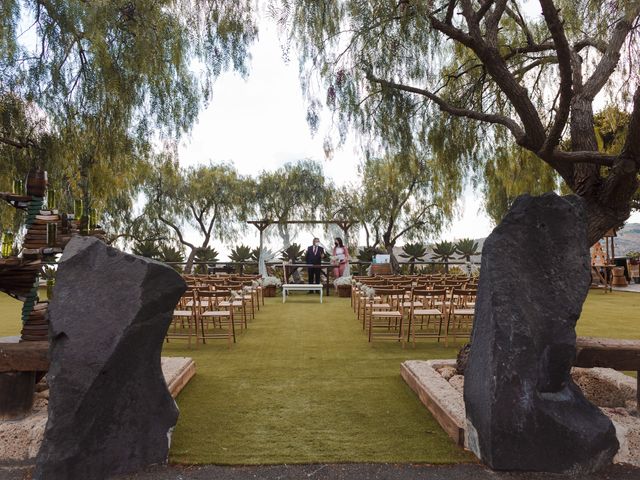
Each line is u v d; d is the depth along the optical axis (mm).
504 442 2674
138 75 4898
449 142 5695
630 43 4344
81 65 4859
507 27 5918
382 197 21984
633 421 3197
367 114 5227
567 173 4227
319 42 4957
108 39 4820
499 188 6535
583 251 2914
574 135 4352
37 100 4805
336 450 2984
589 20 4234
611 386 3752
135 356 2730
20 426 2932
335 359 5648
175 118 5133
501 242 2906
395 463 2809
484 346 2838
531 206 2938
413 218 22734
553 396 2783
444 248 19906
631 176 3789
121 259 2750
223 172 24594
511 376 2695
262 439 3160
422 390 3967
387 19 4605
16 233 6215
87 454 2555
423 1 4152
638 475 2666
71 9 4539
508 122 4422
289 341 6906
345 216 24578
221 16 4969
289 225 24312
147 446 2768
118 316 2658
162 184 22172
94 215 4418
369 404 3904
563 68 3447
